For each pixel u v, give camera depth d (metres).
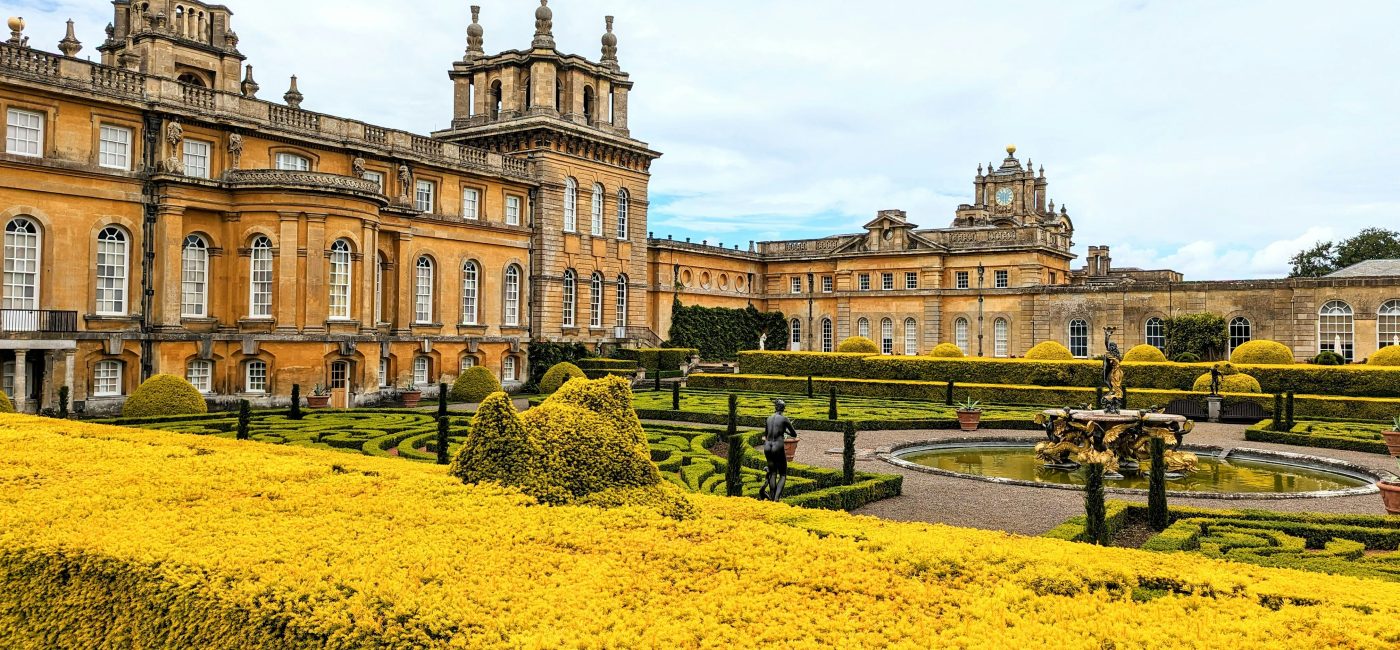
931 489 20.50
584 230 56.88
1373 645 6.19
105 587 8.04
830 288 79.38
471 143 56.53
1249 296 57.72
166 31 44.44
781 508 10.86
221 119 38.31
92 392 34.91
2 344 31.34
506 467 10.85
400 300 45.88
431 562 7.71
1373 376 37.19
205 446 15.03
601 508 10.20
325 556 7.93
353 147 43.56
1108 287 63.44
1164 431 24.17
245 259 38.38
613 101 60.34
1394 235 88.81
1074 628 6.58
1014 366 44.66
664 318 70.25
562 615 6.66
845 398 44.12
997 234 72.00
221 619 7.06
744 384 48.88
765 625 6.58
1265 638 6.38
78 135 34.56
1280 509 18.27
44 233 33.81
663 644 6.14
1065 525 14.21
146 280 36.44
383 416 30.98
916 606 7.04
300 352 38.50
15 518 9.29
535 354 53.25
